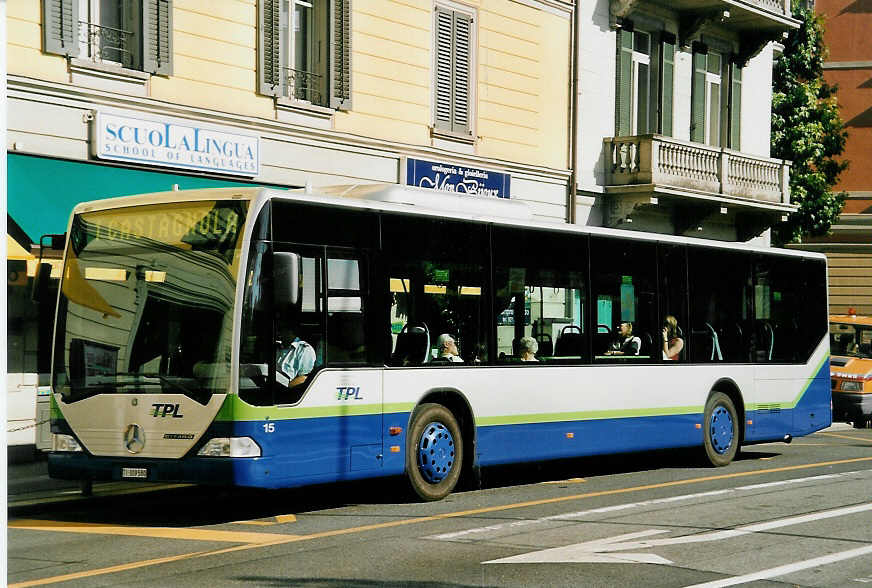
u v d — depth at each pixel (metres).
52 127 16.95
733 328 18.12
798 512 12.19
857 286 45.50
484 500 13.29
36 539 10.41
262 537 10.44
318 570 8.80
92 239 12.04
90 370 11.73
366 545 9.97
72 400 11.77
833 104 41.06
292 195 11.66
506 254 14.22
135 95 18.06
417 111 23.52
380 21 22.62
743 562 9.26
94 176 17.64
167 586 8.16
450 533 10.66
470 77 24.84
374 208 12.59
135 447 11.36
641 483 15.16
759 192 31.52
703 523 11.34
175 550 9.72
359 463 12.21
